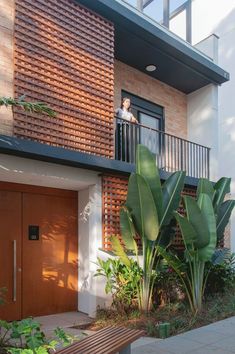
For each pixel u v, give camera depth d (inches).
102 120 306.2
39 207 297.3
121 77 394.6
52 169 272.7
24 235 285.4
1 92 244.2
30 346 153.5
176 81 441.4
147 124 419.8
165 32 389.7
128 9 327.6
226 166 540.4
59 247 305.4
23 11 260.2
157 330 236.7
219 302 309.4
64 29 285.0
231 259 385.1
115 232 309.7
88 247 304.7
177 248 353.4
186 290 292.4
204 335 235.0
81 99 291.9
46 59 271.0
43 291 291.6
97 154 299.1
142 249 301.3
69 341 168.2
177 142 437.1
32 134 257.1
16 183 284.2
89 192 306.7
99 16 312.8
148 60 393.7
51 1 278.1
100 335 157.0
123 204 299.6
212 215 286.5
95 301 290.4
